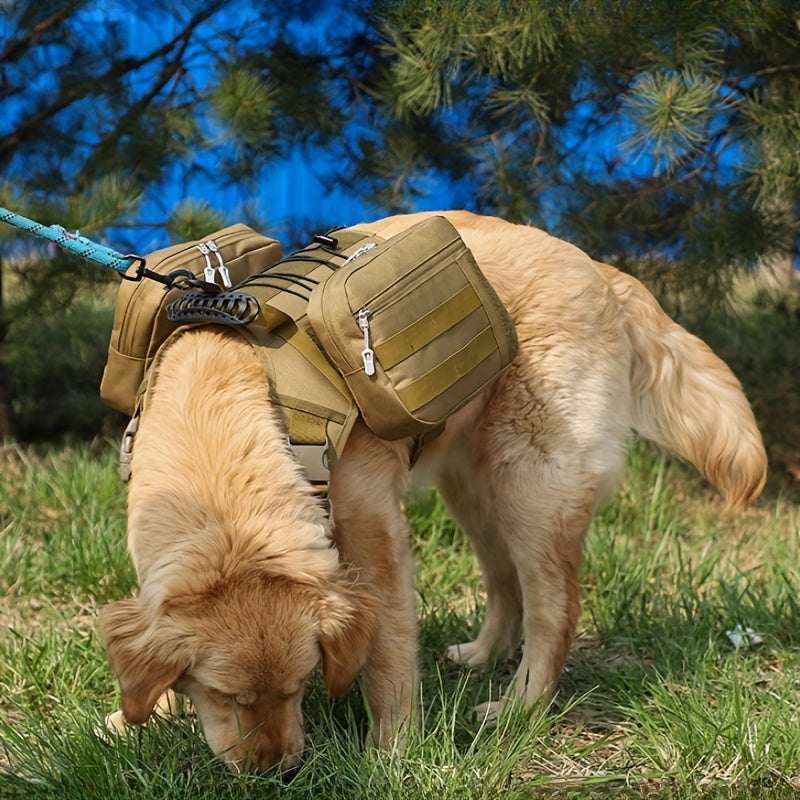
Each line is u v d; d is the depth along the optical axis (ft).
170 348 6.00
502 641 7.04
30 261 9.41
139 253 9.56
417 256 5.92
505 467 6.56
